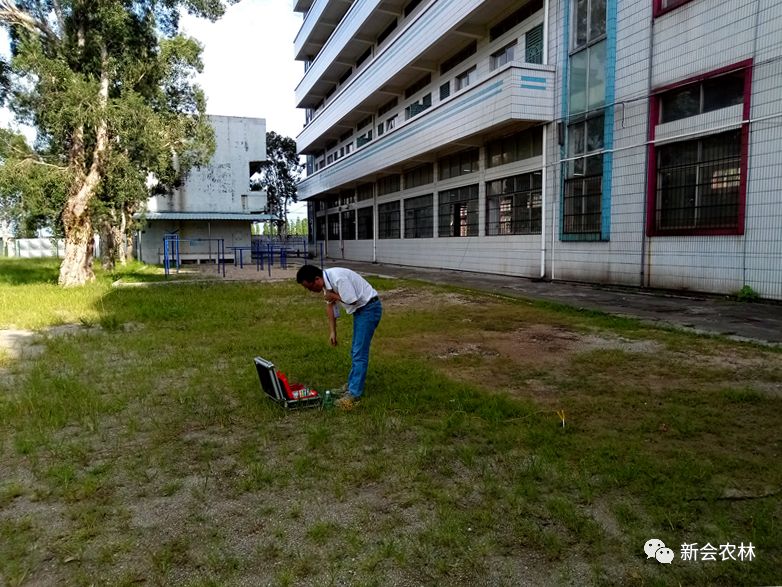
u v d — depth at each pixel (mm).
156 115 14422
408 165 22312
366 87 24719
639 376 5184
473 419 4047
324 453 3541
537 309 9539
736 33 9125
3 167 13141
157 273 20859
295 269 23781
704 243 9883
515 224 15969
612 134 11875
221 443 3768
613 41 11734
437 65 20562
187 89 16406
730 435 3672
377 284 14609
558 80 13602
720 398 4402
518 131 15438
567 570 2297
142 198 15344
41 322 8945
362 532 2617
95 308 10555
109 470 3348
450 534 2533
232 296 12594
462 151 18875
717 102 9625
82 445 3725
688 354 5941
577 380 5098
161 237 28750
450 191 19828
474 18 16750
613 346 6496
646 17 10891
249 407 4434
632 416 4074
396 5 22812
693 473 3068
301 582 2250
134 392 4934
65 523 2756
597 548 2428
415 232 23094
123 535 2633
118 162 14477
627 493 2914
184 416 4297
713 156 9734
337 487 3018
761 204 8844
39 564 2408
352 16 25453
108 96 14828
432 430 3893
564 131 13492
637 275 11391
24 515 2834
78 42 14484
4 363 6219
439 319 8750
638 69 11141
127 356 6500
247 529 2668
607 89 11930
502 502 2854
